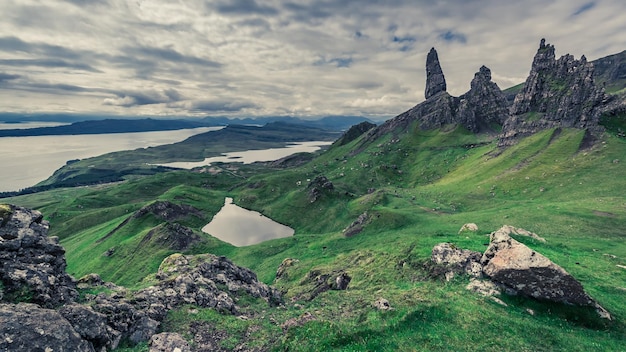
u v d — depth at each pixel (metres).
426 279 44.94
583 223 78.00
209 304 38.06
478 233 67.62
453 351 26.17
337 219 167.25
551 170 136.75
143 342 28.06
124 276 106.81
